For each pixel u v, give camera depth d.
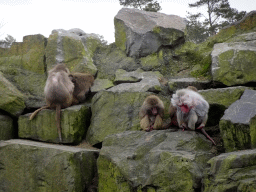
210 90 6.65
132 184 5.26
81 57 9.72
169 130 5.96
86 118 7.93
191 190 4.65
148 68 9.41
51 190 6.18
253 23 9.13
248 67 7.28
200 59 9.21
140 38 9.73
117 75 9.27
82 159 6.29
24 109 8.41
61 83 7.60
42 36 10.09
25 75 9.66
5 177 6.71
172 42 9.78
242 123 5.05
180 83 7.97
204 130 6.11
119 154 5.73
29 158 6.49
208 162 4.66
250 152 4.45
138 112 7.27
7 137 7.95
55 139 7.52
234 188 4.10
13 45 10.41
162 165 5.00
